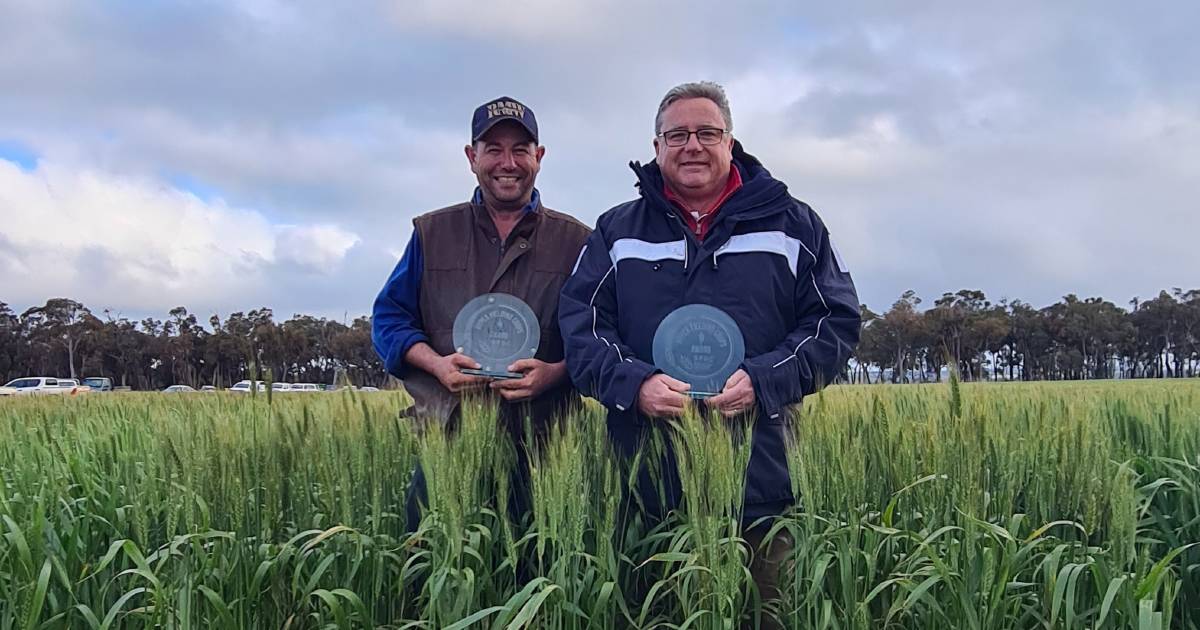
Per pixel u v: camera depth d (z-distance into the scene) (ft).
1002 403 15.49
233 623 9.33
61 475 12.95
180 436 10.92
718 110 12.19
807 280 12.50
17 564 10.15
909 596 9.50
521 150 13.51
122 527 11.41
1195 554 13.35
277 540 10.69
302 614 10.68
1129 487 9.43
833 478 10.25
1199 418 18.54
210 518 10.07
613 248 12.86
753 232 12.30
